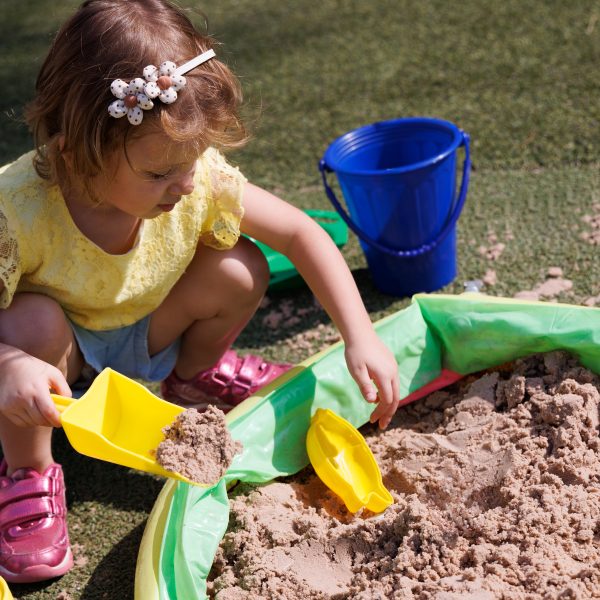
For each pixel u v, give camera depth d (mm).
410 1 3406
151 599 1127
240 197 1463
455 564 1192
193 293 1519
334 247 1508
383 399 1383
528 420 1406
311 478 1473
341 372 1514
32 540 1349
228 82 1250
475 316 1538
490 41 2945
